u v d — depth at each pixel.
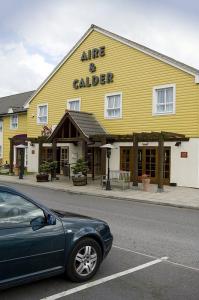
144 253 7.18
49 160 25.98
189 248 7.68
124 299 4.95
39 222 5.02
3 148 36.06
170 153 20.64
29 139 26.53
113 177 20.70
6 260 4.60
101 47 24.73
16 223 4.83
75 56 26.55
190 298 5.02
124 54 23.42
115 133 23.61
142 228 9.71
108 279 5.67
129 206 14.11
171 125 20.84
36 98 29.77
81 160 21.41
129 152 22.55
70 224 5.43
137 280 5.67
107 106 24.25
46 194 17.27
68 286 5.32
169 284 5.53
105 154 20.92
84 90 25.81
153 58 21.78
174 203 14.70
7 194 4.93
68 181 23.02
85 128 22.48
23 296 4.93
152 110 21.75
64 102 27.30
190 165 19.84
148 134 18.83
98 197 16.81
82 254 5.54
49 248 5.05
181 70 20.41
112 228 9.59
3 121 36.12
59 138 23.11
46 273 5.07
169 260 6.76
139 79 22.53
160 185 18.08
